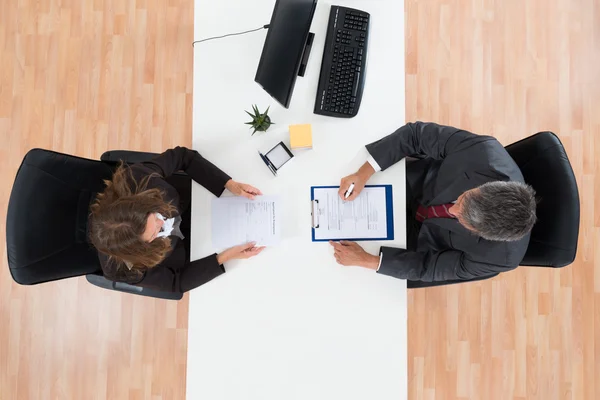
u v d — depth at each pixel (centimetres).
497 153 152
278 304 164
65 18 254
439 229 173
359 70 168
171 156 167
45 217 155
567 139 247
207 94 172
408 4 253
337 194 168
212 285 165
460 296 242
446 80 251
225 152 171
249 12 173
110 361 243
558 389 237
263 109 171
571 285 240
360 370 162
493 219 134
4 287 247
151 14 254
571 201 150
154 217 147
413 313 242
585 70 249
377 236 167
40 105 252
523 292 241
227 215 168
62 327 245
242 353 164
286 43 158
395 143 163
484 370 238
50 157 157
